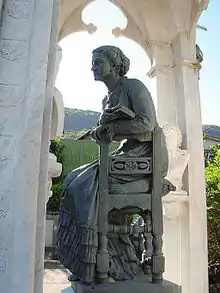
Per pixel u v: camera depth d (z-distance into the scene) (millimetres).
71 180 3646
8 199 2684
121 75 3881
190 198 4785
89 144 12211
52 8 3039
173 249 4879
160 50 5570
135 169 3498
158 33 5594
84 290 3141
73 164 11844
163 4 5383
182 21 5285
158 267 3387
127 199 3430
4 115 2803
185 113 5051
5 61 2891
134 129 3461
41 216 2740
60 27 5523
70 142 12156
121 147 3869
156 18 5516
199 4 4961
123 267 3479
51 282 6023
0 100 2822
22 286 2541
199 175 4883
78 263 3324
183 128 5062
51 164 3768
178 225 4930
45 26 2955
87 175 3494
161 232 3461
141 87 3680
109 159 3477
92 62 3840
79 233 3324
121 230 3418
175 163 4754
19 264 2568
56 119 3545
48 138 2857
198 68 5324
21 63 2900
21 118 2803
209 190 7898
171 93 5445
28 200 2660
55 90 3551
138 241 3906
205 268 4672
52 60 2986
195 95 5141
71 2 5465
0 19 2938
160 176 3551
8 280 2561
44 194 2775
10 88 2850
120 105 3443
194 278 4590
